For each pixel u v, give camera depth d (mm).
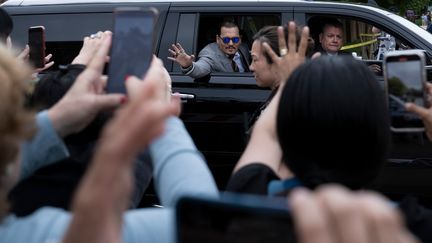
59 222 1051
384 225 577
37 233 1032
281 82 1642
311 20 4648
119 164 795
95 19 4820
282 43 1692
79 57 1812
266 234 813
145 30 1365
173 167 1226
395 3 12477
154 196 4449
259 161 1440
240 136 4512
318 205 599
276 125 1362
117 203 828
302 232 597
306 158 1297
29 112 1020
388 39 5145
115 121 805
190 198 828
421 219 1194
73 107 1255
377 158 1293
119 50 1346
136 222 1145
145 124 775
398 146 4168
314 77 1308
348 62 1341
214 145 4582
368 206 585
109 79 1317
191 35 4684
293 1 4629
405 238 583
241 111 4504
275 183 1342
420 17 15367
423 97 1493
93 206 795
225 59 4656
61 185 1598
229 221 822
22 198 1583
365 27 5078
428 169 4164
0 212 1021
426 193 4246
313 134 1278
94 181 798
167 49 4695
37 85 1748
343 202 588
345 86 1287
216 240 834
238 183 1391
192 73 4496
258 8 4641
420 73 1497
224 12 4680
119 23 1374
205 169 1227
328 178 1270
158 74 1095
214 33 4832
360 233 576
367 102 1277
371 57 5348
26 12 4922
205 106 4559
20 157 1071
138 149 795
